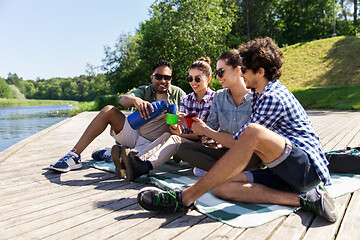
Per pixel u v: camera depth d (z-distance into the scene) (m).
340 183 2.25
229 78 2.32
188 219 1.69
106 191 2.23
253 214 1.70
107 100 21.20
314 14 31.83
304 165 1.58
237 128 2.39
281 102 1.73
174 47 17.97
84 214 1.78
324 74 17.22
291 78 18.14
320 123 7.15
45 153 3.90
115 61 28.05
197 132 2.11
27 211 1.83
